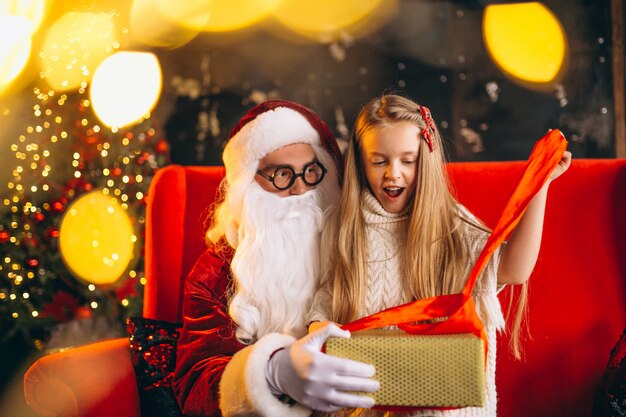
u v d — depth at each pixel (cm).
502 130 363
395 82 383
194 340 147
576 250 168
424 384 113
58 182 324
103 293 319
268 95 403
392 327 136
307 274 147
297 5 396
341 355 116
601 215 168
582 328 165
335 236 147
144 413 157
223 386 127
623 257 166
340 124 393
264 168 155
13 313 309
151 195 190
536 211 133
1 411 300
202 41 407
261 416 121
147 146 339
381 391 114
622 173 169
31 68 378
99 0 397
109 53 345
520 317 154
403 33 380
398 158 136
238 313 145
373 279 140
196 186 190
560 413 163
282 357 121
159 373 159
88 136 328
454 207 145
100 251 319
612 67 345
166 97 408
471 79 369
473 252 139
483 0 365
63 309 320
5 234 314
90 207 319
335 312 139
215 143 408
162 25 405
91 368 155
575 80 351
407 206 142
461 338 114
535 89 358
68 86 336
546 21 354
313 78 398
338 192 157
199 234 186
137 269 320
